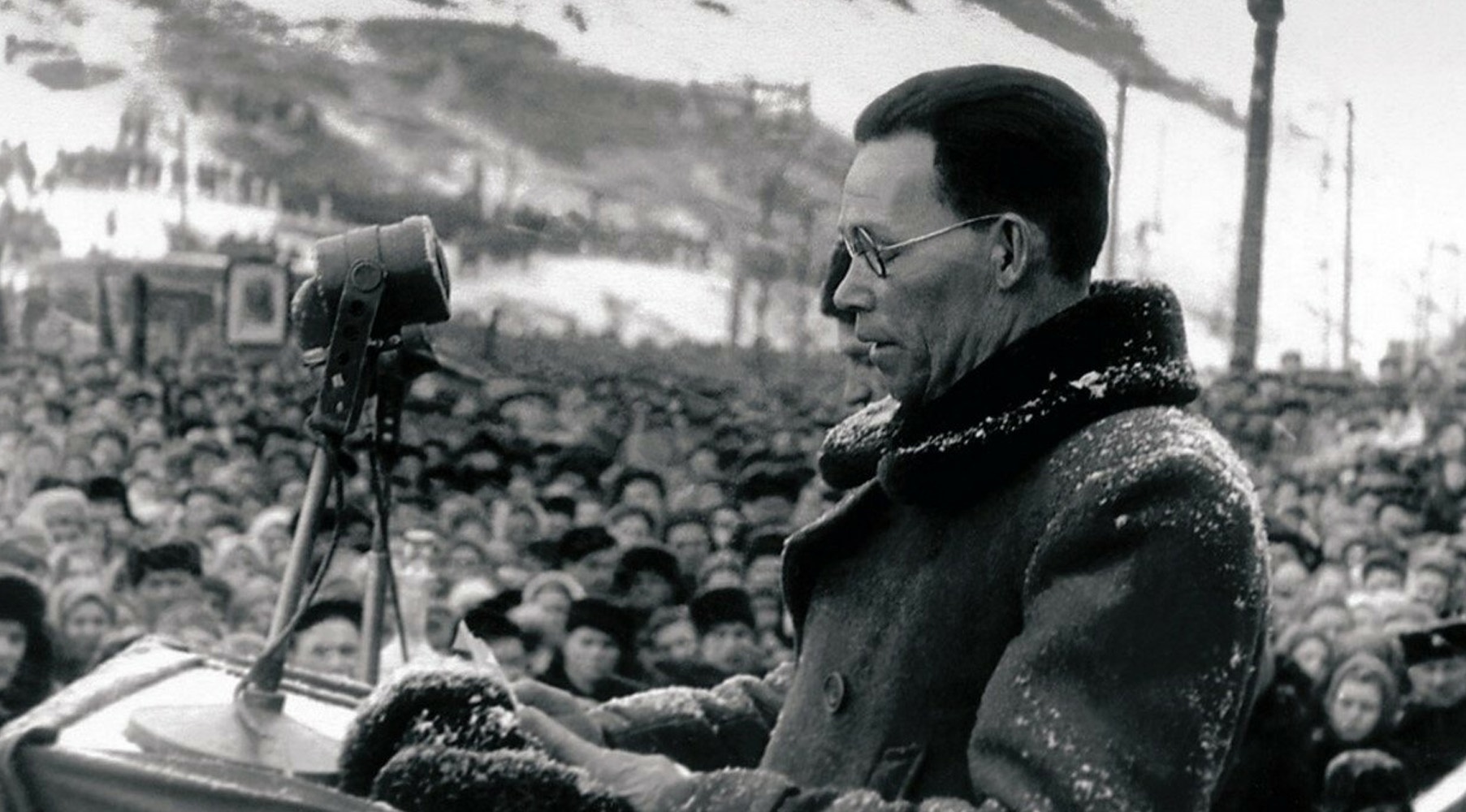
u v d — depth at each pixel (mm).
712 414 16562
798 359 17344
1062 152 1964
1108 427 1915
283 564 9391
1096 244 2002
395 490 10625
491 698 1959
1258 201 16141
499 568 9078
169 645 2551
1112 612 1800
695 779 1906
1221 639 1793
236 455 13641
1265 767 5113
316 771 1986
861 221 1997
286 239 18672
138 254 18516
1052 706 1785
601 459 13844
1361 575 10555
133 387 16781
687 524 10672
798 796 1858
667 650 7473
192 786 1857
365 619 3412
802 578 2121
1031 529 1925
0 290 18500
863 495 2080
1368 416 16000
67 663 7465
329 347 2232
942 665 1960
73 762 1892
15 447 14312
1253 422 16016
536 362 17734
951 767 1938
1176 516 1821
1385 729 6949
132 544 8930
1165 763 1754
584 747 2008
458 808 1858
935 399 1981
